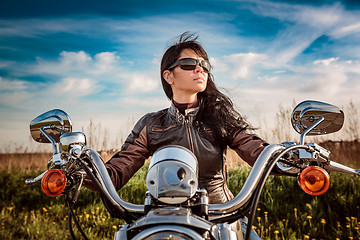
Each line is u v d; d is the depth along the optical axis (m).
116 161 1.87
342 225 4.62
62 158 1.49
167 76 1.99
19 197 6.44
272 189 5.51
